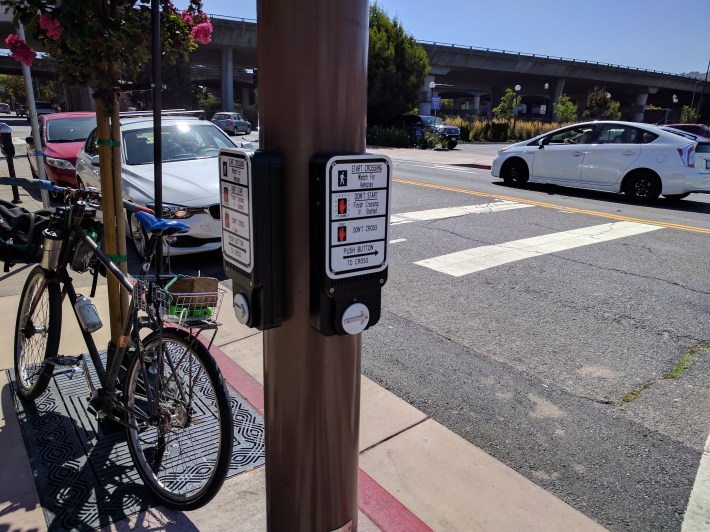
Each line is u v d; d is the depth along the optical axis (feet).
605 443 10.59
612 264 21.86
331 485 5.72
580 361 13.88
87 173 25.62
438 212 31.45
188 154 23.57
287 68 4.80
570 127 40.04
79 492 8.54
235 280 5.39
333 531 5.87
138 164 22.39
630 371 13.41
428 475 9.43
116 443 9.66
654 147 35.76
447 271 20.79
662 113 241.14
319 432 5.52
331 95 4.84
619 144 37.09
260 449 9.64
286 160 4.98
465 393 12.30
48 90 222.07
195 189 20.20
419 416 11.21
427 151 82.89
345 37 4.79
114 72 9.13
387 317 16.46
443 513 8.56
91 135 27.73
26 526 7.84
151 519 8.08
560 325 16.03
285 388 5.50
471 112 300.61
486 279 19.93
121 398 9.22
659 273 20.81
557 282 19.66
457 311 16.98
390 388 12.46
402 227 27.68
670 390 12.55
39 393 10.42
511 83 229.66
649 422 11.31
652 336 15.35
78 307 9.61
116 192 9.48
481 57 183.11
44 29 8.66
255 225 4.95
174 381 8.35
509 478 9.44
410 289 18.84
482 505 8.77
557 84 209.36
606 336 15.33
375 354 14.08
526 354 14.23
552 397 12.21
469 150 88.07
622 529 8.48
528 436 10.78
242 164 4.93
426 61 103.91
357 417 5.78
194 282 7.84
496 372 13.26
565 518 8.58
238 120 121.49
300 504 5.75
